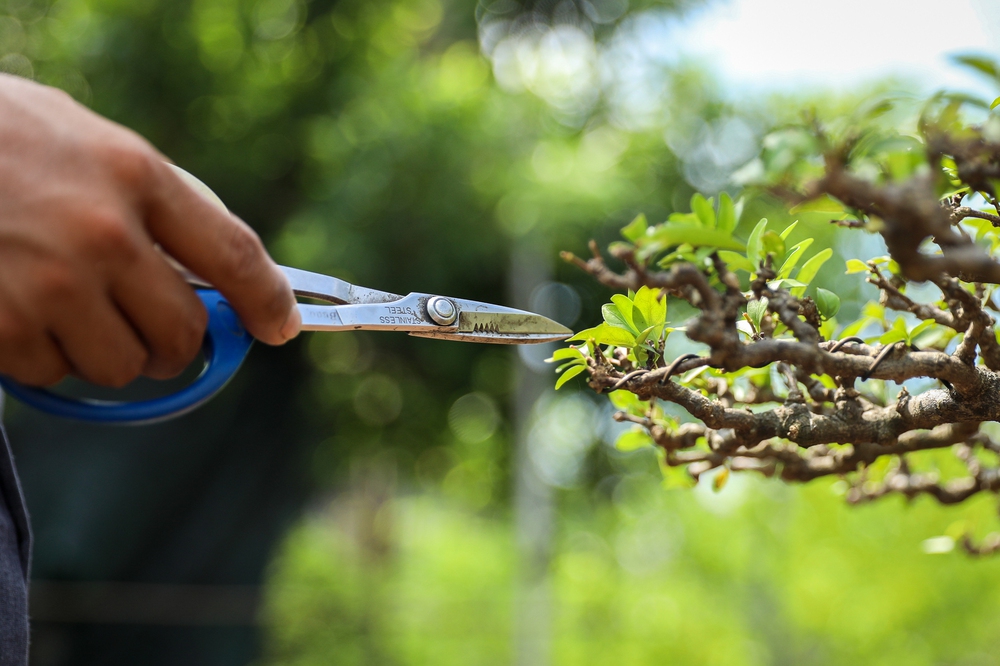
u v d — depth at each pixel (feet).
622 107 18.62
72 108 1.65
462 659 21.39
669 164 17.54
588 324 15.66
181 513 16.10
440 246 14.94
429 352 16.29
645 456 16.78
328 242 14.65
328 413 17.48
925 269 1.33
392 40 18.33
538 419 16.46
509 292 15.92
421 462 18.95
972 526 3.92
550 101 18.20
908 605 13.94
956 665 14.25
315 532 28.40
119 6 16.35
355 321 2.54
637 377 2.20
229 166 16.58
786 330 2.36
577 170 15.87
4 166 1.55
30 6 17.11
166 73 16.39
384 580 27.30
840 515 14.55
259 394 16.75
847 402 2.19
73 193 1.55
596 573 18.20
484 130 15.62
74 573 15.30
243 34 16.99
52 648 15.03
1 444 2.58
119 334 1.68
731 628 16.06
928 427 2.12
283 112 17.08
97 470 15.62
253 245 1.81
